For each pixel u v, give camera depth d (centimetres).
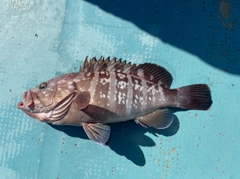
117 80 56
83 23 64
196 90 59
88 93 54
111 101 55
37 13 64
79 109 54
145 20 65
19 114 62
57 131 62
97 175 62
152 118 58
